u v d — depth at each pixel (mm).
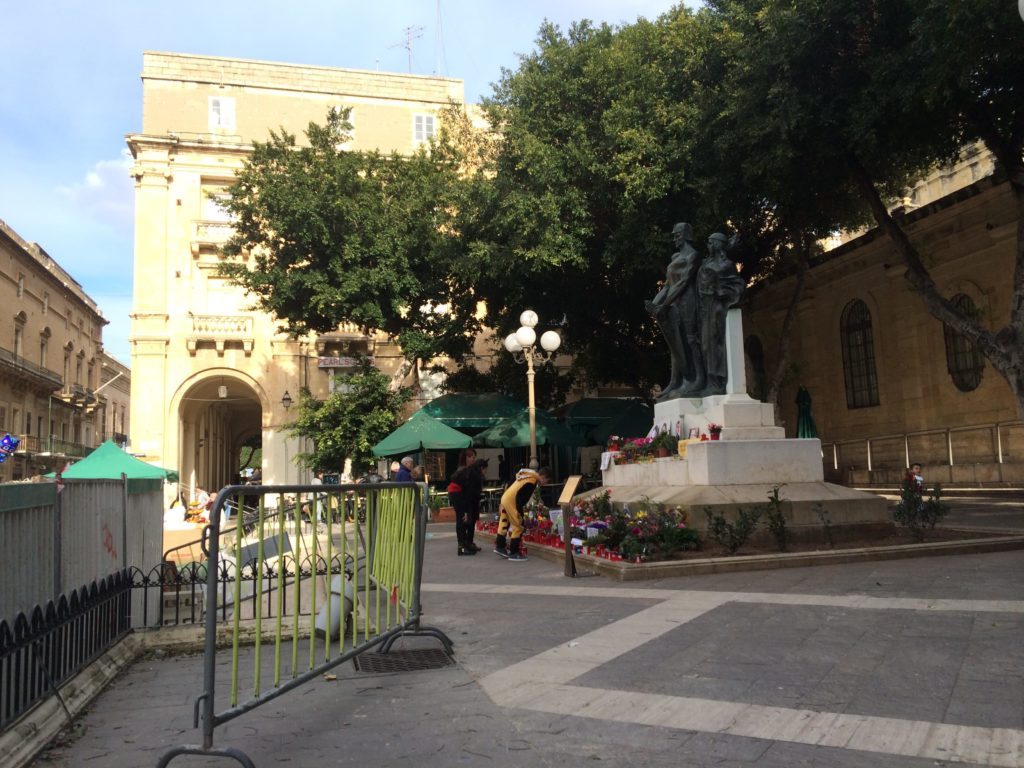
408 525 5379
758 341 29875
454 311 24656
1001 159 14039
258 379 31000
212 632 3287
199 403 34250
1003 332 13500
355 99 33250
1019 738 3275
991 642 4758
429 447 20734
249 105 32219
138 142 30578
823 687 4090
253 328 31047
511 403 25719
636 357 24172
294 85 32719
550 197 17953
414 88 33875
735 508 9312
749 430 10547
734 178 15945
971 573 7266
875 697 3887
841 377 25516
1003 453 19281
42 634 4059
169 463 29969
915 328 22391
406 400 26281
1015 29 10492
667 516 9156
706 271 11656
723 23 16547
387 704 4227
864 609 5902
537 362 18094
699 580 7762
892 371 23391
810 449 10367
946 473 20266
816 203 18266
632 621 5980
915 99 12430
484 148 22500
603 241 19984
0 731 3543
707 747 3371
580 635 5648
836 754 3223
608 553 8969
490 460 30062
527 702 4141
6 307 42625
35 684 3984
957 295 21141
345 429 25125
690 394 12000
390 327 24500
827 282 26078
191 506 22516
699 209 16734
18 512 4004
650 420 22156
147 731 3984
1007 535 9547
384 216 22391
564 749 3438
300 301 22781
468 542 11992
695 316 12227
